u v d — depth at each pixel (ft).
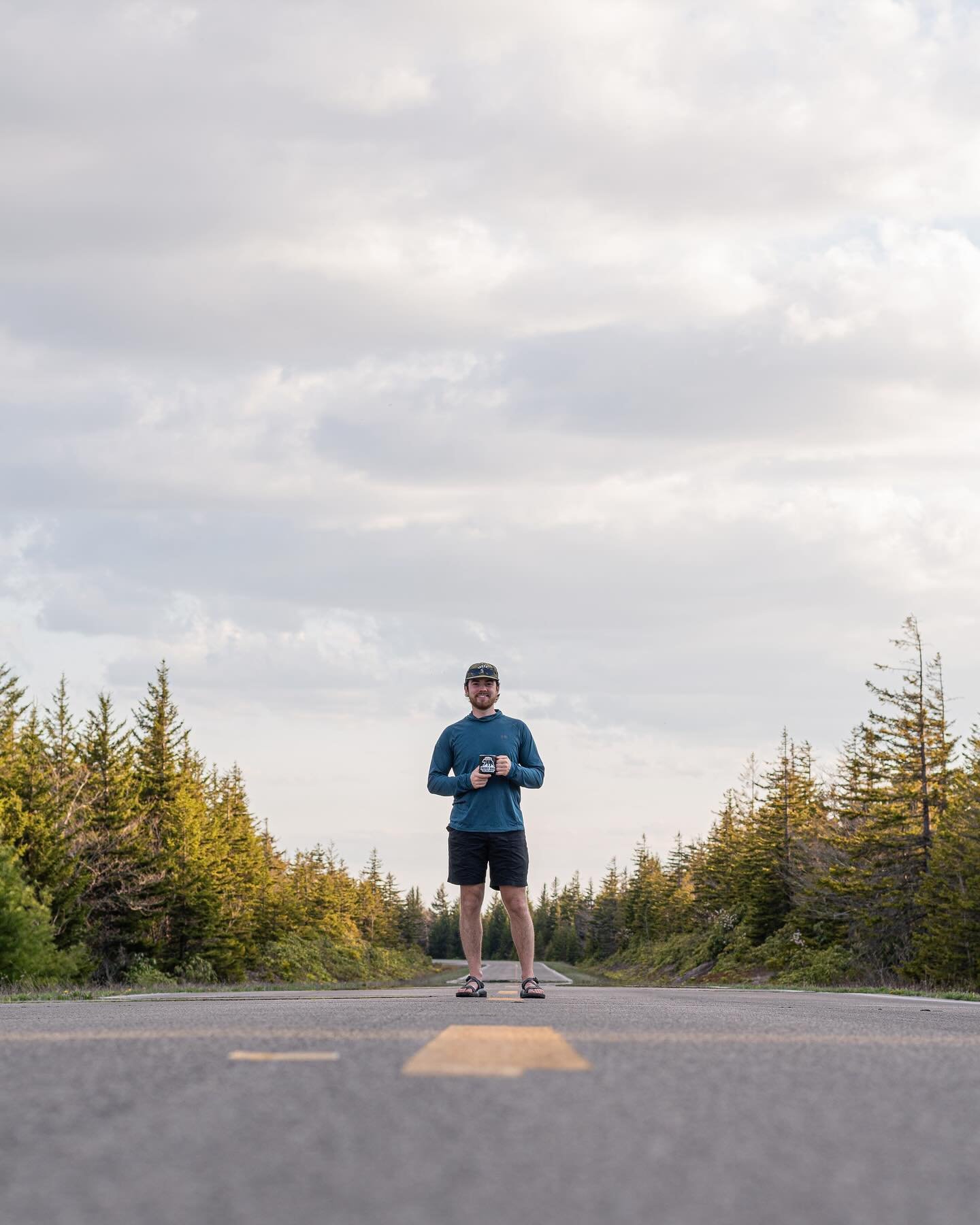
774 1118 8.73
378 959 317.22
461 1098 9.25
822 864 172.14
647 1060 12.05
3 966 108.27
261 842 260.62
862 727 155.33
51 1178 6.47
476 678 30.37
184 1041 13.73
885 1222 5.73
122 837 157.48
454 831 29.96
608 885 465.47
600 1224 5.53
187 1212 5.66
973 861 135.44
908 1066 12.41
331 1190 6.17
